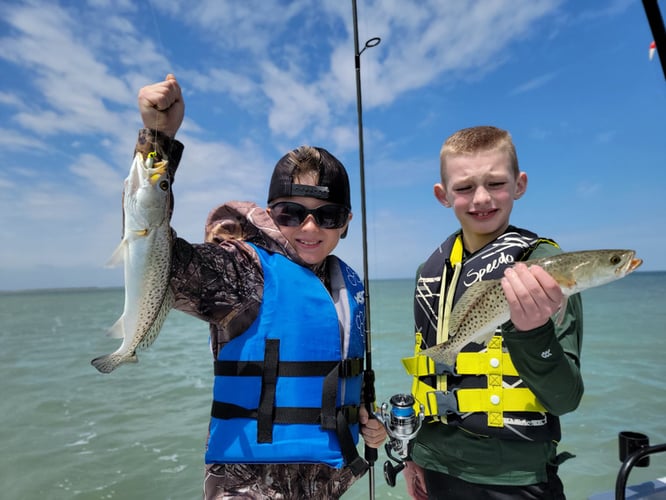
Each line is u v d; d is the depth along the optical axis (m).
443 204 0.92
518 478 0.70
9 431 2.11
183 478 1.61
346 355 0.77
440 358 0.74
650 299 10.70
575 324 0.67
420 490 0.86
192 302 0.66
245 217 0.79
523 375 0.59
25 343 5.35
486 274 0.78
